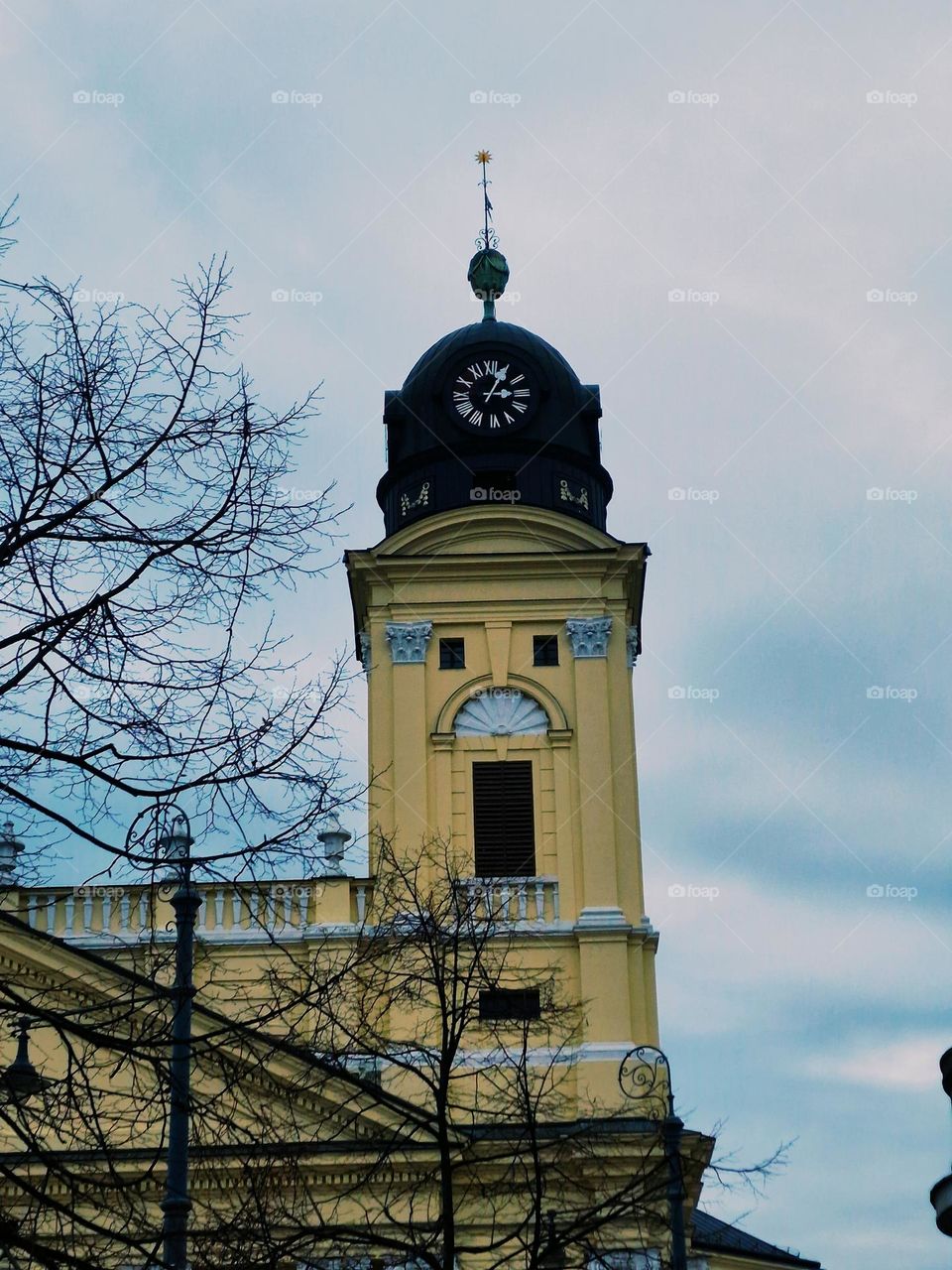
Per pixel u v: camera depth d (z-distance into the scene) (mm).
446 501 48500
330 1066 25656
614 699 46562
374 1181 35812
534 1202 25734
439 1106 25359
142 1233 21953
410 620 47250
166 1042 20422
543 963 43656
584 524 47688
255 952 42344
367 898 43312
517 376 49531
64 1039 20125
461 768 45781
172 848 20531
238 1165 31906
